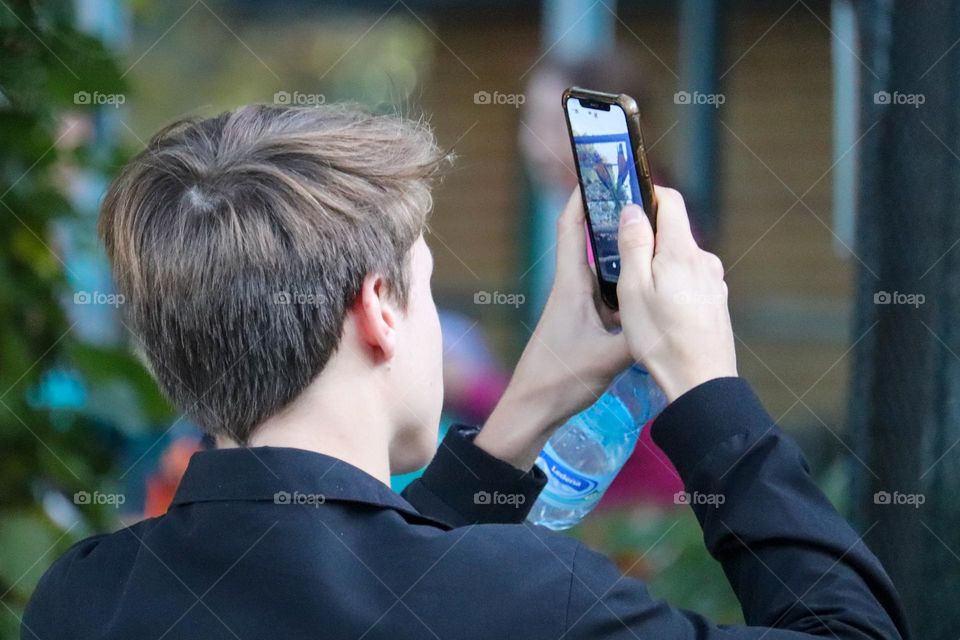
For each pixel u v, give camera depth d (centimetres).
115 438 604
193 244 300
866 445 463
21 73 543
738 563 305
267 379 300
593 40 1201
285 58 1758
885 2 453
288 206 298
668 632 282
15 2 537
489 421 382
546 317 384
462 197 1811
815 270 1692
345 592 280
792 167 1697
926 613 446
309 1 1748
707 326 321
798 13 1661
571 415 379
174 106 1490
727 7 1495
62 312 574
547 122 884
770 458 305
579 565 285
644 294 325
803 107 1686
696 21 1345
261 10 1742
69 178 591
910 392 448
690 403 311
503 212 1773
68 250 582
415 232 313
